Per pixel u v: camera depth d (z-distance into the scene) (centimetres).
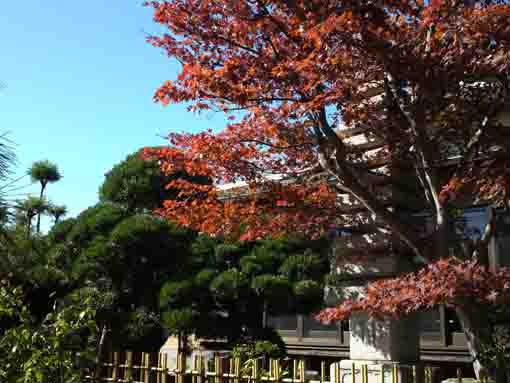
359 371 984
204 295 1127
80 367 718
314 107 774
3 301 702
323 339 1517
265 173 997
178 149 945
